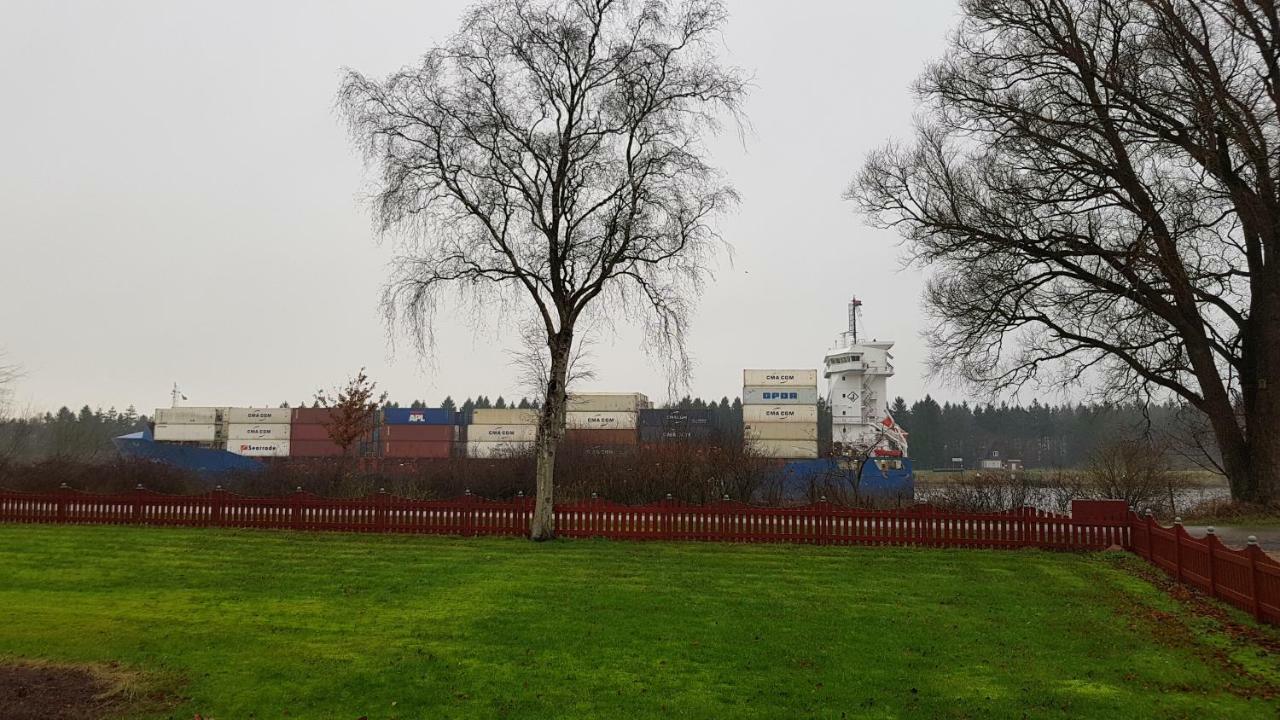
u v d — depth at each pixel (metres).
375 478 38.59
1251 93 20.59
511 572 14.52
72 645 9.35
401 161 17.88
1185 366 25.17
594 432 52.66
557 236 18.38
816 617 11.15
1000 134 24.55
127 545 17.62
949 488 38.41
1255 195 22.00
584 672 8.51
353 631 10.15
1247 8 21.02
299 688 7.89
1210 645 9.51
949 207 26.22
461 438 60.91
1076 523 16.92
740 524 18.20
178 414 62.88
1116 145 23.16
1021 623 10.82
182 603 11.83
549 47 17.64
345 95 17.70
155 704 7.40
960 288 26.67
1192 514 23.55
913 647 9.60
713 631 10.30
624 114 18.14
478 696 7.72
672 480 31.16
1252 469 23.56
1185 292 22.89
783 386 54.47
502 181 18.23
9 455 39.03
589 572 14.58
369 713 7.25
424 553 16.66
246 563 15.42
